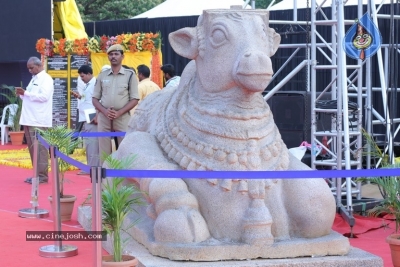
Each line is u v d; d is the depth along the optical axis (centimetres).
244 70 508
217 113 532
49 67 1432
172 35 572
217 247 497
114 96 904
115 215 481
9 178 1084
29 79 1708
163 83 1292
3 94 1662
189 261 495
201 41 548
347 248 526
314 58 783
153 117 632
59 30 1797
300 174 471
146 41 1275
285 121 1078
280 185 540
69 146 743
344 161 789
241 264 491
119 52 904
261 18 546
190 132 545
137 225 553
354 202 781
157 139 581
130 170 457
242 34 530
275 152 538
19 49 1672
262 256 506
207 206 526
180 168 540
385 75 1048
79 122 1242
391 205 559
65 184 1023
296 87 1535
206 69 543
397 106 1316
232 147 527
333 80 812
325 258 512
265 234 509
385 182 563
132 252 520
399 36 1310
